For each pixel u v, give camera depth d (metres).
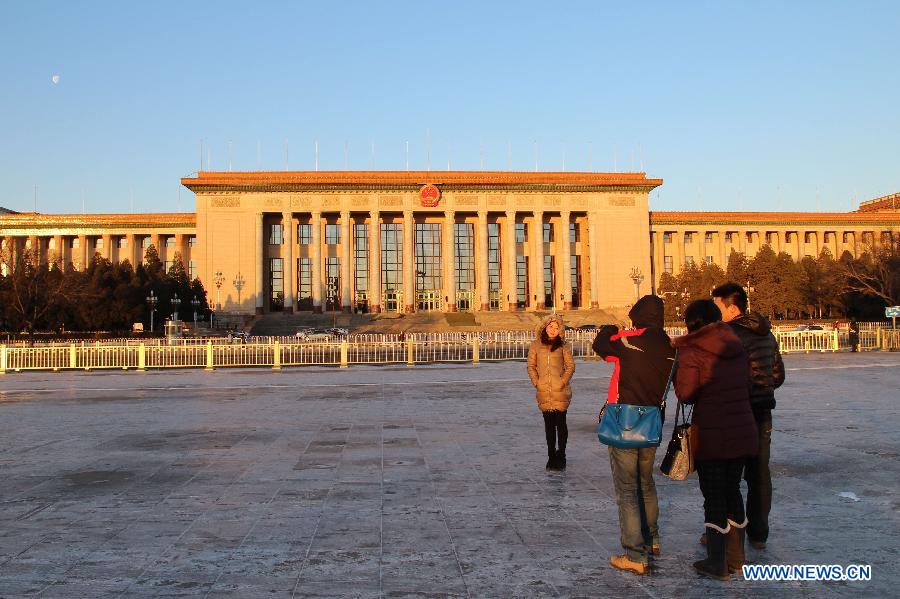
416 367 32.97
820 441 11.43
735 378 5.60
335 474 9.27
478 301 103.50
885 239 114.69
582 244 106.69
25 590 5.11
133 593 5.05
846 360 32.91
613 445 5.71
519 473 9.32
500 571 5.50
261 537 6.41
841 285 85.94
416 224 104.44
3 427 14.02
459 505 7.60
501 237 105.38
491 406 17.16
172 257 109.75
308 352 40.06
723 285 6.84
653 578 5.39
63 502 7.80
